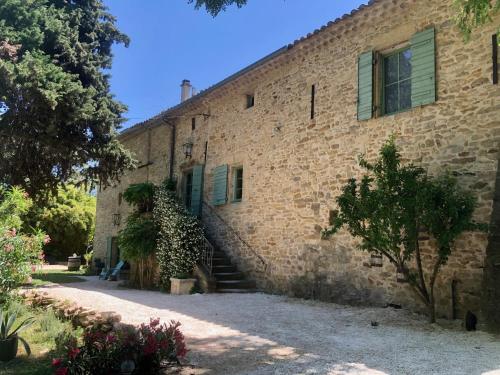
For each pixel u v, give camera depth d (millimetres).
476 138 6336
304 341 4918
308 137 9227
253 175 10734
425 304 6055
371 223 6059
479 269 6012
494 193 5758
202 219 12477
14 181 10516
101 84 11625
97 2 12570
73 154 10992
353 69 8391
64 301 6516
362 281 7668
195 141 13344
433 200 5727
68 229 24672
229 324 5910
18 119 9617
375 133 7801
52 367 3818
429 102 6957
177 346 3840
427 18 7191
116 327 4328
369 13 7832
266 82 10719
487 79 6305
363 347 4617
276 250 9680
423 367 3850
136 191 12797
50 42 10734
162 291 10172
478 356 4191
